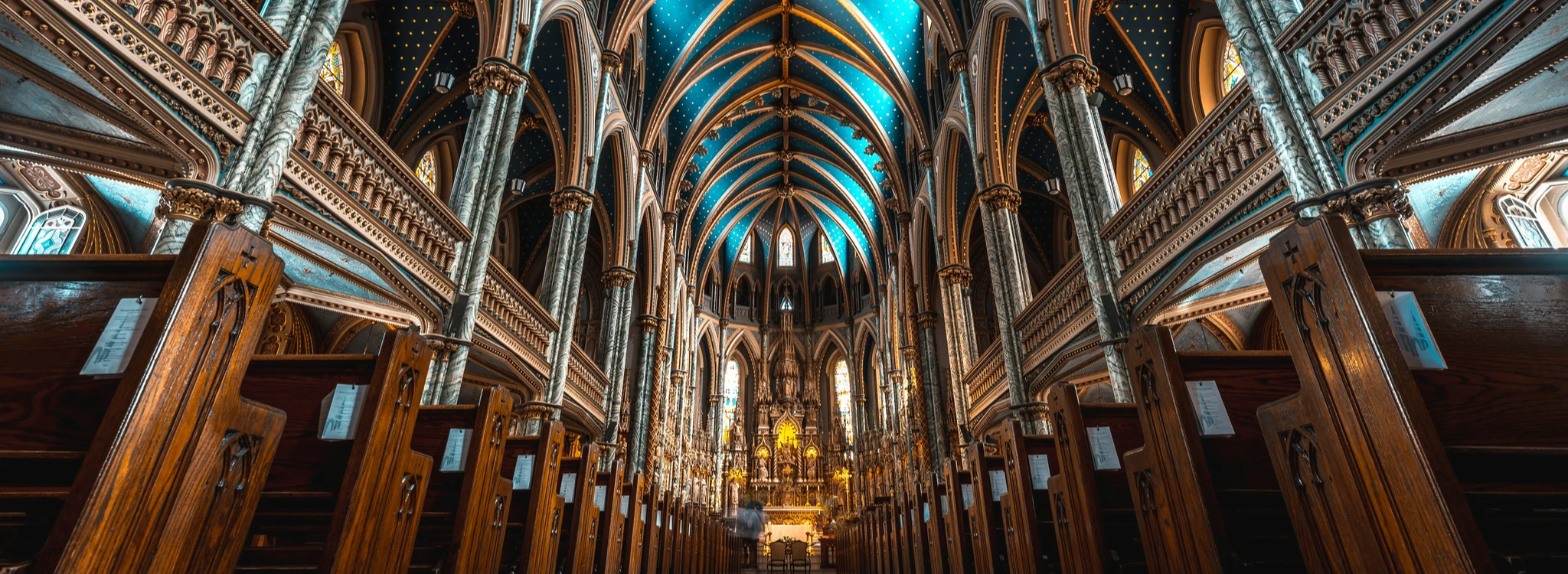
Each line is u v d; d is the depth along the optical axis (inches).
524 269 975.0
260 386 148.4
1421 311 98.0
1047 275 981.8
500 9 492.4
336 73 566.3
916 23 901.2
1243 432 137.9
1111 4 542.3
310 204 302.4
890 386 1251.2
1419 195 433.1
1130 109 663.1
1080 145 455.8
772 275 1733.5
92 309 97.7
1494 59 207.8
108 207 432.1
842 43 1008.2
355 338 648.4
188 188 235.3
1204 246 333.1
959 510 279.7
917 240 1031.6
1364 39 250.2
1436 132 258.7
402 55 605.3
